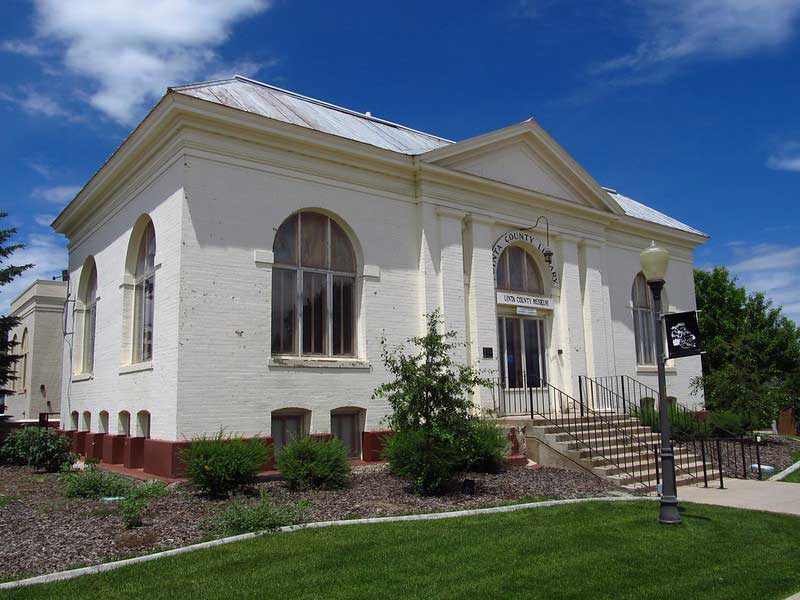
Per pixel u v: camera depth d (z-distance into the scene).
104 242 16.92
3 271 21.67
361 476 12.49
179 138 12.45
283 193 13.46
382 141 16.33
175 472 11.40
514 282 17.69
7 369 22.59
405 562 7.01
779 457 16.75
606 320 19.27
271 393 12.64
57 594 5.97
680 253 23.30
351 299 14.56
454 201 16.06
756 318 29.70
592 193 19.22
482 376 15.52
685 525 8.98
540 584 6.43
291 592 6.09
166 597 5.93
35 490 11.73
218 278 12.31
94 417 16.67
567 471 13.41
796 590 6.47
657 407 20.34
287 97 16.73
